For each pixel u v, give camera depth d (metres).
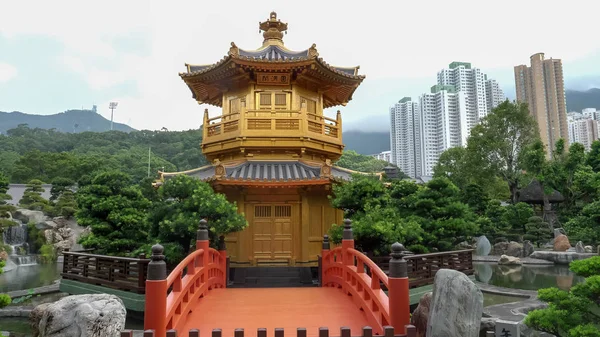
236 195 17.67
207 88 21.16
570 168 43.09
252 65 18.34
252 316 9.42
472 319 5.59
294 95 19.56
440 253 15.42
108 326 5.78
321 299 11.12
